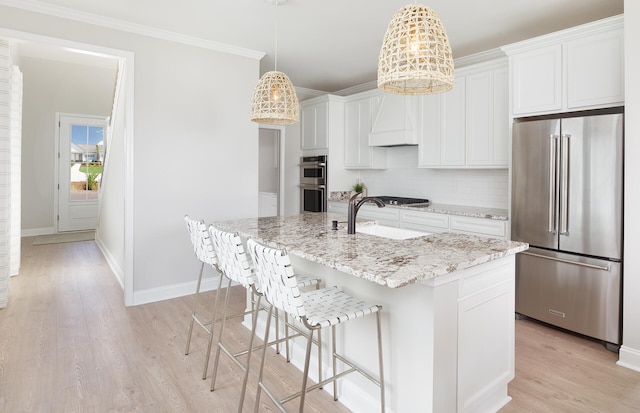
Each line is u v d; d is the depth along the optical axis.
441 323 1.71
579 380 2.38
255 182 4.39
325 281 2.35
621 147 2.70
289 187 6.03
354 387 2.11
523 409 2.08
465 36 3.76
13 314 3.39
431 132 4.46
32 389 2.23
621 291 2.73
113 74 6.86
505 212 3.91
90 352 2.70
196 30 3.66
